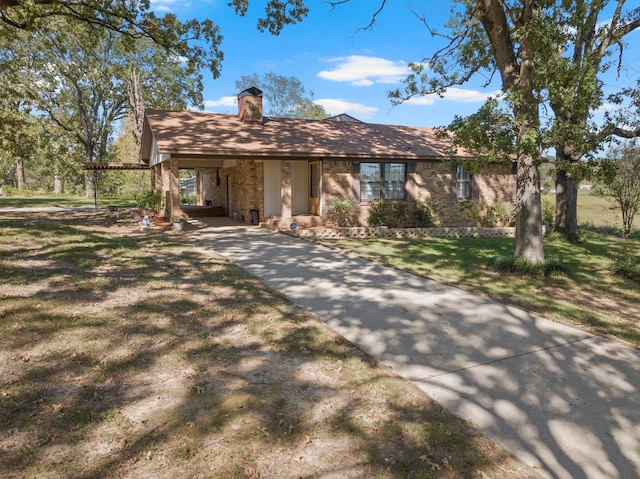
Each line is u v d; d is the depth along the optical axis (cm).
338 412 342
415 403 361
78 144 4212
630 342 517
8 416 319
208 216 2058
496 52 922
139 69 3594
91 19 1611
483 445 305
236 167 1869
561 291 762
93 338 470
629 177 1589
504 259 925
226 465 274
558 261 998
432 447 299
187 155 1414
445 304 657
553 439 316
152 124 1518
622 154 1595
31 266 794
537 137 771
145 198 1834
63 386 367
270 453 288
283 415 335
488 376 418
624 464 290
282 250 1102
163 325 518
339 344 484
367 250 1140
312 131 1747
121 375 392
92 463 271
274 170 1658
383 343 495
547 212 1833
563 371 433
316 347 472
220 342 476
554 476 275
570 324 578
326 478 265
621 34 1234
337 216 1577
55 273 746
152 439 298
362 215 1614
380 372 418
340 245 1220
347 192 1588
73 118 3878
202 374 399
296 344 478
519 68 912
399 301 667
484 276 856
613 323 589
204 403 348
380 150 1603
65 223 1569
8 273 729
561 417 347
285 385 384
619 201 1642
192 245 1138
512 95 769
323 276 821
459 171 1759
